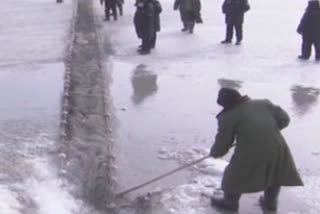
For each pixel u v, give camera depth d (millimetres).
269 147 5480
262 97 10328
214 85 11164
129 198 6289
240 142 5559
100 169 6785
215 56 14016
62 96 10062
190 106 9836
